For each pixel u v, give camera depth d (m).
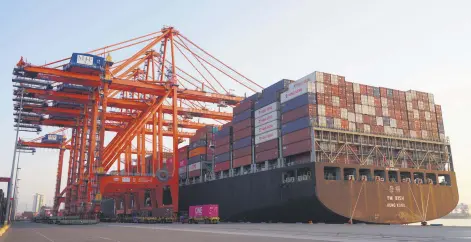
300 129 59.38
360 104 63.25
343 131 59.59
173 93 85.88
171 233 33.88
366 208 57.84
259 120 69.88
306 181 56.41
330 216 56.50
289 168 60.09
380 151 62.97
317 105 58.94
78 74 75.62
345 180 57.06
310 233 30.94
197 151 92.81
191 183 96.12
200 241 23.23
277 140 64.44
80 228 49.94
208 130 91.94
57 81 76.25
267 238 25.34
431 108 71.12
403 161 65.00
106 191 89.88
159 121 87.38
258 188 67.62
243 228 42.25
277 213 64.12
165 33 90.12
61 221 72.19
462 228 38.84
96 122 82.38
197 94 89.50
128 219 88.62
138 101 88.19
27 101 86.94
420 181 64.56
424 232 31.11
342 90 62.12
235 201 74.62
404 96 68.69
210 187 85.31
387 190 60.50
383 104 65.62
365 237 25.66
